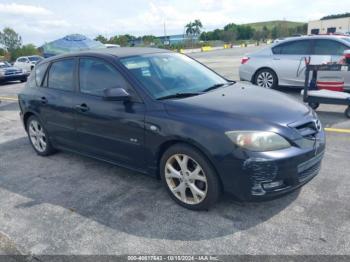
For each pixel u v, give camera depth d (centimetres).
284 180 299
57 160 512
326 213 320
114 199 376
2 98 1238
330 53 808
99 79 411
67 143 472
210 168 313
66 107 445
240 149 293
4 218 353
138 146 368
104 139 405
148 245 293
